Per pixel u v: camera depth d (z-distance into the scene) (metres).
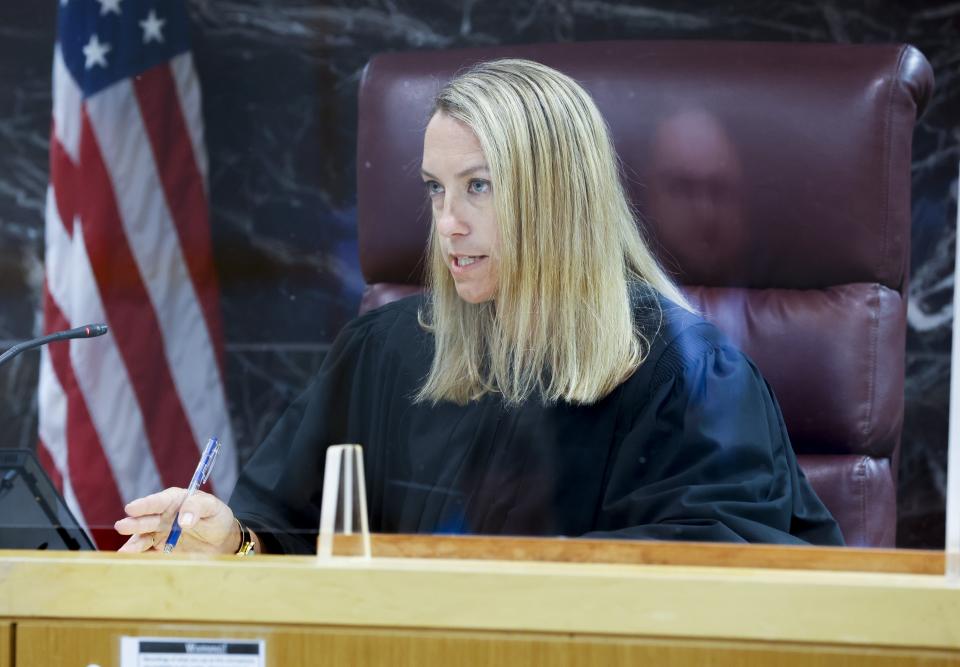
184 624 2.31
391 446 4.41
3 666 2.34
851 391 4.63
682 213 4.88
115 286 6.20
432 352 4.45
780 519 3.84
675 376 4.12
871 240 4.70
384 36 5.90
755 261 4.80
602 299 4.29
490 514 4.20
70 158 6.24
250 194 6.15
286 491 4.40
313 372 6.07
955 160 5.16
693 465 3.98
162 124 6.20
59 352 6.27
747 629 2.18
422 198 5.05
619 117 4.94
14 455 3.29
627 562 2.44
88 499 6.20
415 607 2.25
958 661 2.14
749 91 4.87
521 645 2.24
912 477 5.10
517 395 4.25
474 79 4.47
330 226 6.07
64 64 6.21
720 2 5.49
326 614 2.28
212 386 6.20
